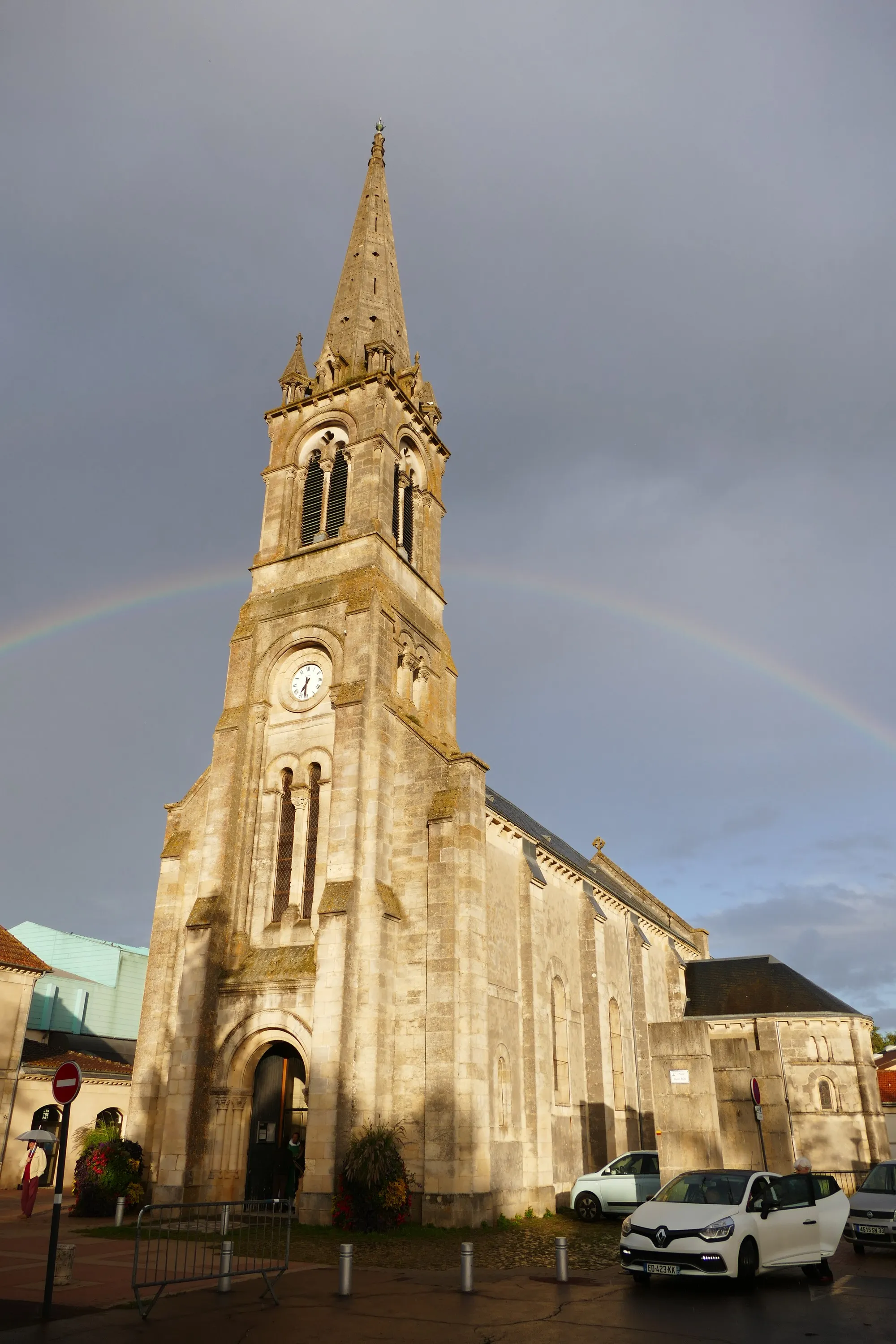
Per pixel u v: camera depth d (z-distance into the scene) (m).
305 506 41.12
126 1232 24.80
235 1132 30.06
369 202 51.88
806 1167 23.25
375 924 30.08
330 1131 27.00
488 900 33.12
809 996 51.34
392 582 38.09
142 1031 33.06
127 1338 13.20
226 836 33.72
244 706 36.22
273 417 43.34
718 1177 19.38
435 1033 28.92
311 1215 26.34
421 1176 27.59
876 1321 14.52
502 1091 31.47
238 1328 13.87
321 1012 28.47
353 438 40.47
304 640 36.41
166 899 34.66
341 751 32.59
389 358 42.31
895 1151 57.06
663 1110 27.61
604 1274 19.47
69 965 60.72
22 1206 29.86
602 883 45.25
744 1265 17.45
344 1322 14.28
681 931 64.31
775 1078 29.81
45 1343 12.88
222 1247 17.14
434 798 32.19
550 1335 13.41
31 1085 40.94
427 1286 17.72
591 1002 40.31
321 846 32.84
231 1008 31.08
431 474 44.41
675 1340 13.15
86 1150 30.53
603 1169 30.88
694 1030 27.86
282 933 32.25
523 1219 30.11
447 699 40.44
